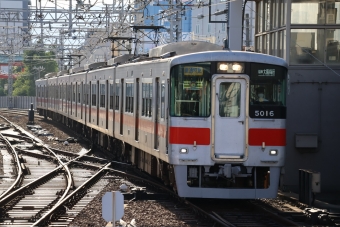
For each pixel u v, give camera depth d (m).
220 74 22.52
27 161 39.91
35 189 28.16
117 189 27.31
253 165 22.62
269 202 24.44
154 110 26.08
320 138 28.00
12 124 71.50
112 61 41.38
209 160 22.48
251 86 22.67
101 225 19.47
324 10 28.17
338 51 28.22
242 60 22.58
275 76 22.83
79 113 52.41
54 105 70.62
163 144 24.31
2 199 23.55
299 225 19.53
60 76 66.00
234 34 34.19
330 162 28.02
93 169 35.78
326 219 20.20
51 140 54.12
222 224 19.00
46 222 19.75
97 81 43.31
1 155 42.72
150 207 22.88
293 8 28.17
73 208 22.97
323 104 28.02
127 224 19.16
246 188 22.62
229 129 22.56
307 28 28.09
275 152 22.75
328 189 28.09
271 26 30.98
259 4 33.62
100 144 45.41
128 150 35.12
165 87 23.91
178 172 22.67
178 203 23.75
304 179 23.72
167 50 28.16
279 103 22.88
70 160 38.47
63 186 29.17
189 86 22.64
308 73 28.02
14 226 19.41
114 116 36.81
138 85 30.05
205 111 22.56
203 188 22.55
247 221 20.42
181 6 45.34
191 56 22.64
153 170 28.42
